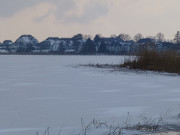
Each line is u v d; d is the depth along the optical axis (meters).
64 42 144.75
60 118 9.14
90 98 12.91
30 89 15.80
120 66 34.34
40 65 40.81
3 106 11.05
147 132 7.77
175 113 9.97
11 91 15.05
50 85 17.61
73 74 25.31
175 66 28.34
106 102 11.92
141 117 9.36
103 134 7.51
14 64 44.44
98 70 29.88
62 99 12.62
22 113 9.84
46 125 8.30
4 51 153.50
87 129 7.89
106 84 18.08
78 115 9.57
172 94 14.13
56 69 31.94
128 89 15.87
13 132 7.59
